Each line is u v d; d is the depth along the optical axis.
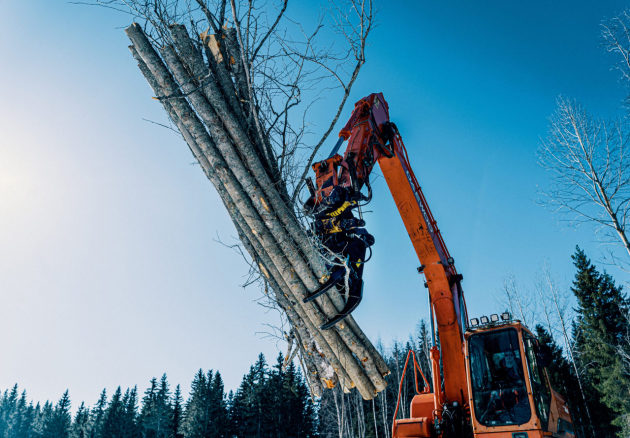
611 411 29.50
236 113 3.95
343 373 4.25
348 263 4.07
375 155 7.05
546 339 30.72
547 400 7.25
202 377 51.59
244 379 47.12
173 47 3.82
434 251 7.98
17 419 97.06
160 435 57.47
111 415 60.50
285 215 3.84
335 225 4.25
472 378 7.10
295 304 4.04
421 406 7.82
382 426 32.81
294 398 39.16
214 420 47.22
